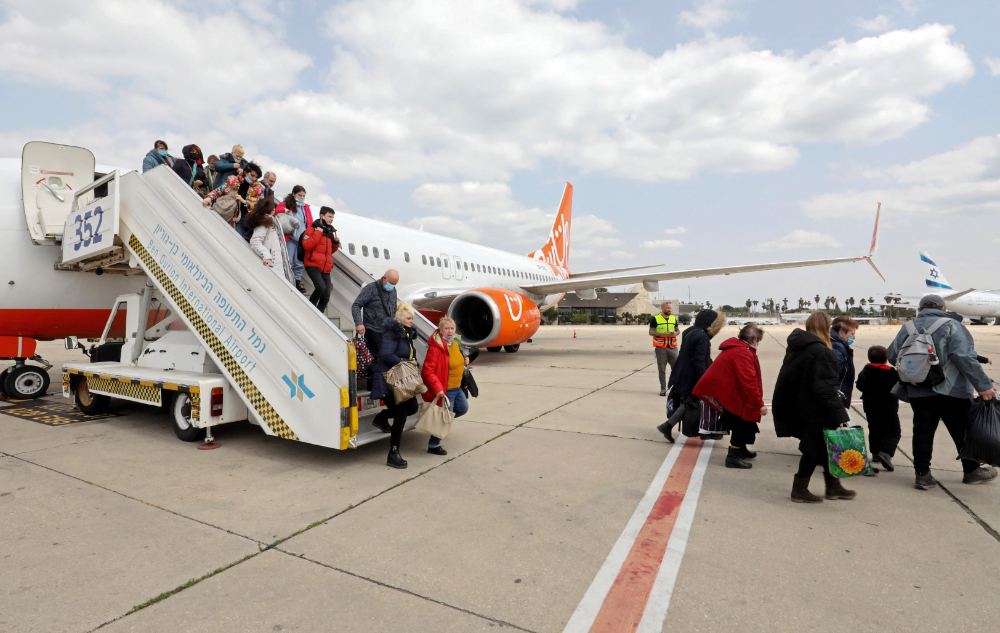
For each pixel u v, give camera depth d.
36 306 7.00
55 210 6.98
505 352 16.34
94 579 2.40
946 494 3.65
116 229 5.66
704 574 2.50
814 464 3.43
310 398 4.18
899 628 2.05
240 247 4.74
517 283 18.28
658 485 3.85
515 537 2.92
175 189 5.35
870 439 4.23
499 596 2.30
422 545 2.80
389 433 4.51
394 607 2.20
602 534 2.97
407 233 12.75
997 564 2.59
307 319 4.28
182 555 2.65
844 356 4.65
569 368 11.80
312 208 9.78
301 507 3.34
